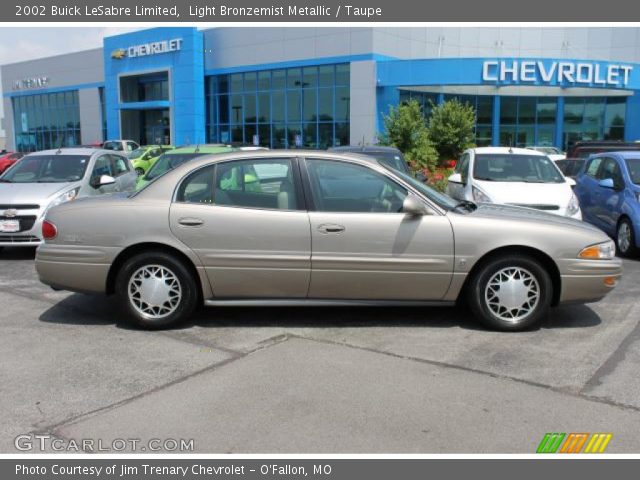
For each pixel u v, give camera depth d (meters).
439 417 3.96
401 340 5.45
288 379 4.57
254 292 5.71
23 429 3.85
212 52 37.00
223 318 6.11
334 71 32.62
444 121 28.02
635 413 4.03
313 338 5.50
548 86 30.95
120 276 5.72
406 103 30.25
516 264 5.63
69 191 9.87
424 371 4.72
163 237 5.62
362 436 3.74
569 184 10.07
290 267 5.61
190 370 4.76
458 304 6.57
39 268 5.88
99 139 45.38
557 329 5.80
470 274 5.67
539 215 5.98
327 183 5.71
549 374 4.67
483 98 34.53
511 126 34.91
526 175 10.34
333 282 5.64
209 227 5.61
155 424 3.90
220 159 5.77
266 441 3.69
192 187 5.74
